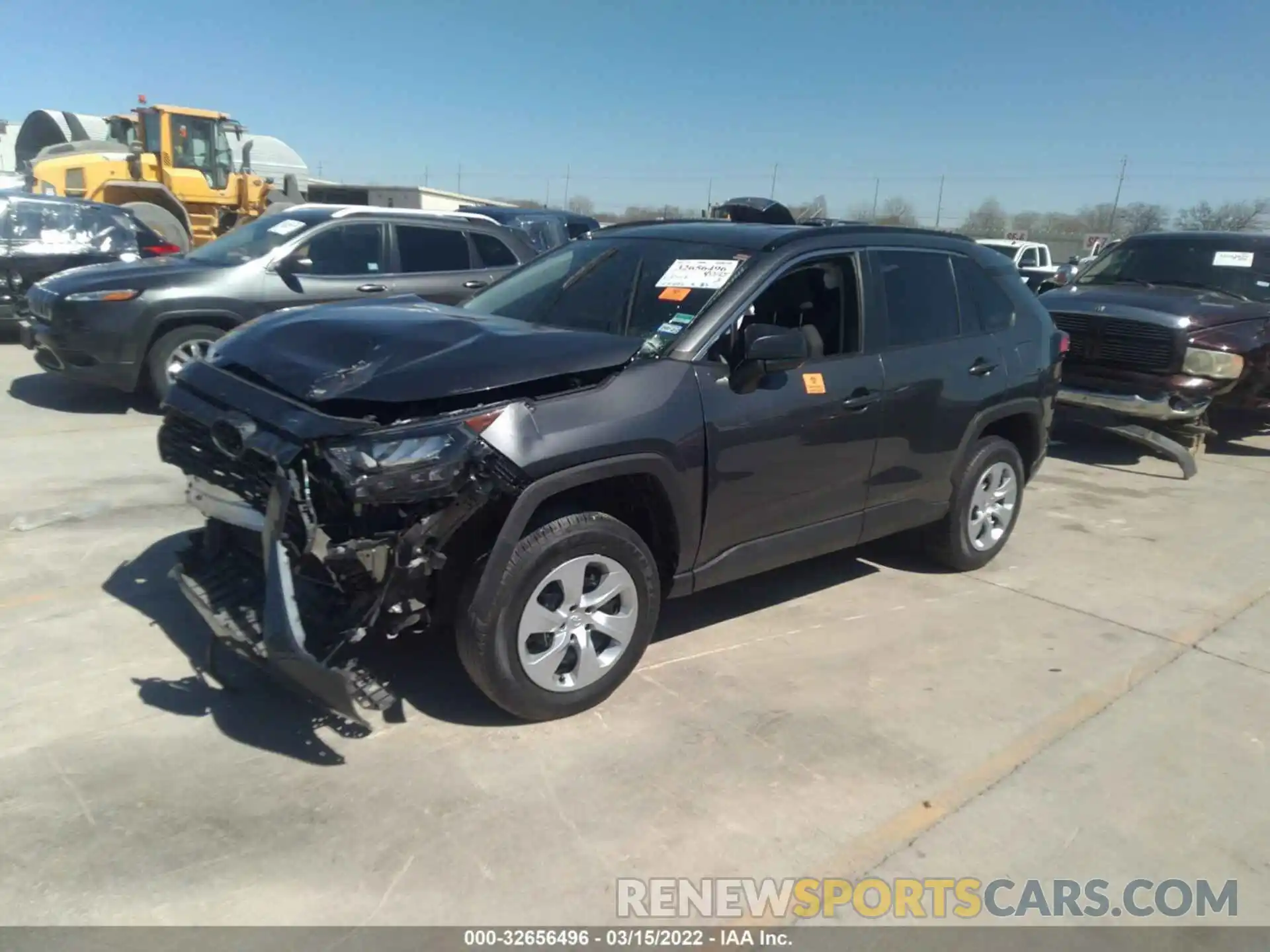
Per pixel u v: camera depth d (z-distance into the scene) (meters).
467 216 9.38
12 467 6.55
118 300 7.86
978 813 3.29
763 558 4.30
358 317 3.94
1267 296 8.84
